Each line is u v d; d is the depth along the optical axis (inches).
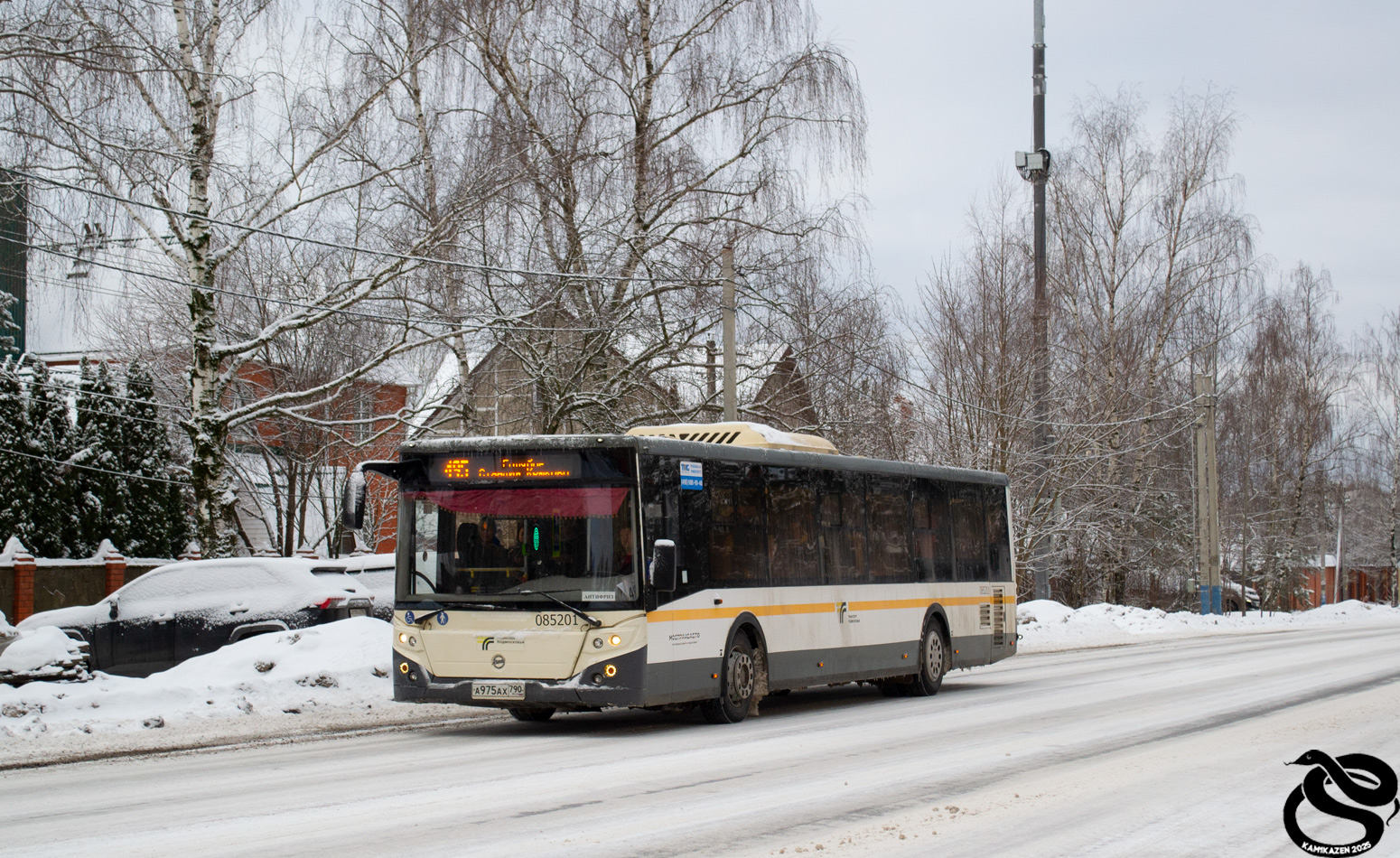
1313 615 2060.8
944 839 295.1
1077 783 378.6
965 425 1418.6
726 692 560.1
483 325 1008.2
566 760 442.9
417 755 461.1
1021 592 1642.5
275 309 1273.4
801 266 1085.1
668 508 533.6
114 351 1569.9
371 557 823.1
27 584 1086.4
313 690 633.6
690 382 1136.2
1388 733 492.4
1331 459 2628.0
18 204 781.3
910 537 721.0
